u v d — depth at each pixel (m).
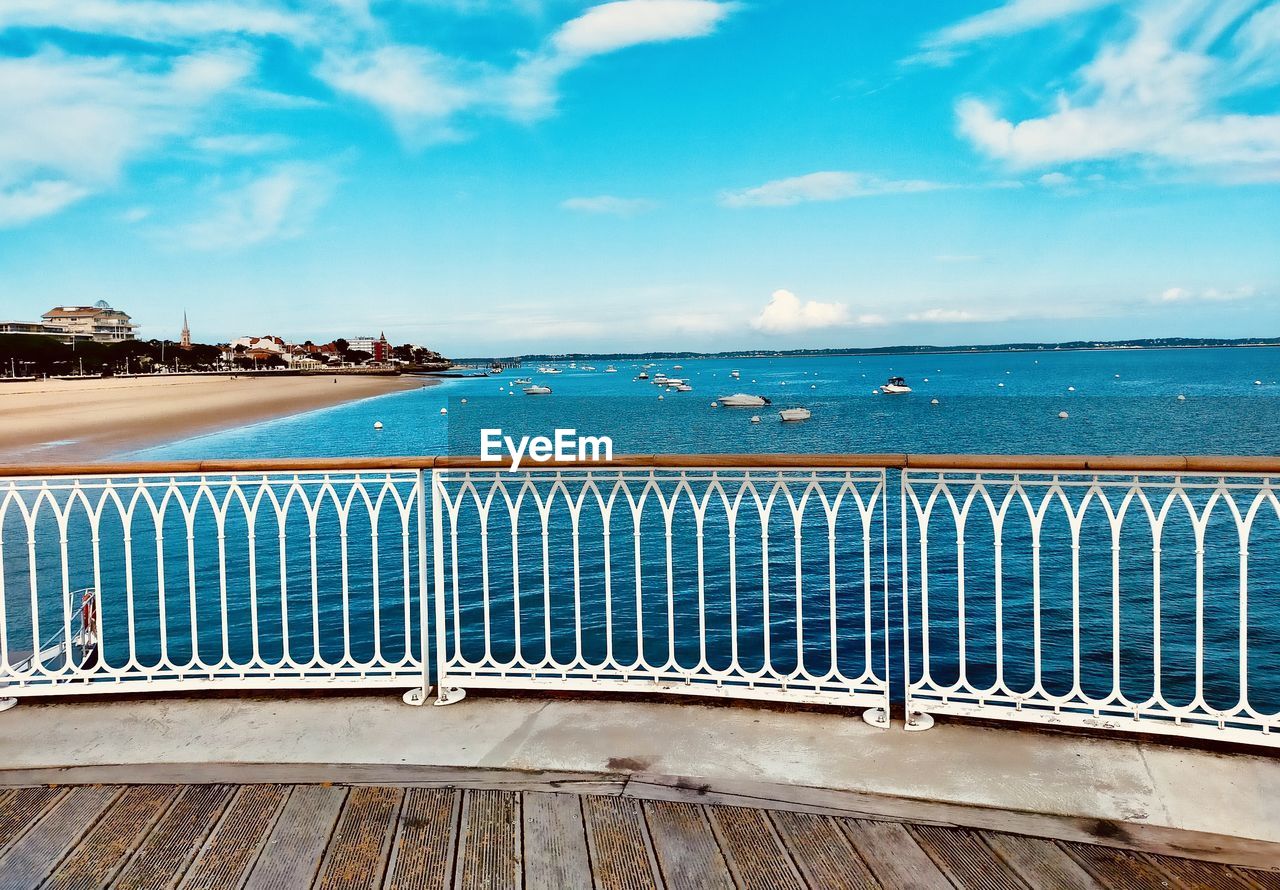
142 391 92.75
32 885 2.71
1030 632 11.72
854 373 188.25
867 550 4.04
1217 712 3.67
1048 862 2.83
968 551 16.42
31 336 156.12
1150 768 3.48
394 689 4.50
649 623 12.07
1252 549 16.47
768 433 51.75
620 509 20.98
